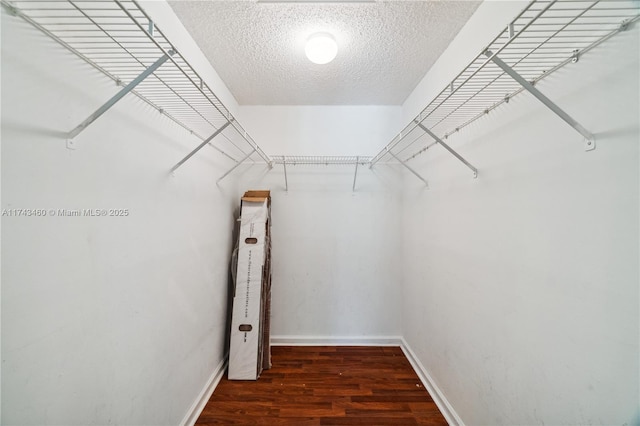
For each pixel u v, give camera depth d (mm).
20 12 621
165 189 1239
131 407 1007
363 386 1841
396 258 2500
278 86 2143
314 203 2500
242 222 2186
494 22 1150
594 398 711
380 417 1555
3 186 596
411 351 2186
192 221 1515
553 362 840
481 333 1233
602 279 692
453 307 1509
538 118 907
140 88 1081
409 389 1813
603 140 689
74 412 768
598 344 702
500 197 1104
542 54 883
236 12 1344
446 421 1527
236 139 2361
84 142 799
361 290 2486
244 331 1999
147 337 1106
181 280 1388
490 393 1160
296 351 2324
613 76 667
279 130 2510
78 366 782
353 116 2516
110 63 910
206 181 1705
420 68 1866
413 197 2195
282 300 2467
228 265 2145
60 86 722
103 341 875
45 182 685
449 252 1557
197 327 1579
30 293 651
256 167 2500
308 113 2518
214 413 1575
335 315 2475
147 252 1104
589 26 729
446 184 1605
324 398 1714
